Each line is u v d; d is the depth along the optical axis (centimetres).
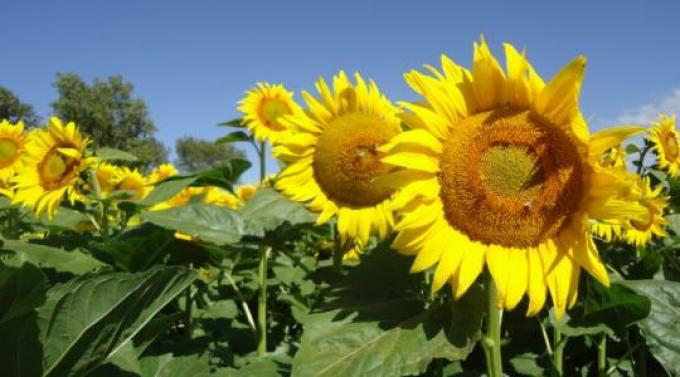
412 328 59
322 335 60
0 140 142
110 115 1354
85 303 51
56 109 1318
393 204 60
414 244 60
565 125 59
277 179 91
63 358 52
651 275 103
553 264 58
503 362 93
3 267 44
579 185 58
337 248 88
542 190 59
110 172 156
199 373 77
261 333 100
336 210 85
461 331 57
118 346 56
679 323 66
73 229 134
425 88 62
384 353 57
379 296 66
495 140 60
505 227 59
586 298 70
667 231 128
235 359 98
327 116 88
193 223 86
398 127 86
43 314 50
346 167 83
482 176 60
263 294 101
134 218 152
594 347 97
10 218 143
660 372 95
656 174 156
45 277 46
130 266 91
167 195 107
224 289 115
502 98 62
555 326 72
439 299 74
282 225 88
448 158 61
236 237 85
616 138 55
